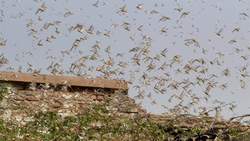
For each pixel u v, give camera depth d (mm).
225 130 13156
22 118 13414
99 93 15125
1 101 13578
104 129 13508
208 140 13531
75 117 13555
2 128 12891
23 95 14203
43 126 13328
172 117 14000
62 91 15008
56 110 13688
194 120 13820
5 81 14367
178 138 13875
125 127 13688
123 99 14695
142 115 14031
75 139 13203
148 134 13719
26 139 12992
